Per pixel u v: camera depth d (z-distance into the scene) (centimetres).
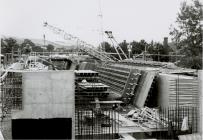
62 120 2158
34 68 3697
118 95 3269
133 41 7900
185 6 6334
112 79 3734
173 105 2695
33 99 2138
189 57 5859
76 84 2953
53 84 2144
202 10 6216
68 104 2158
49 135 2150
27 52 6369
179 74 3170
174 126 2345
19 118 2141
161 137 2252
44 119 2147
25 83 2125
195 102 2495
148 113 2614
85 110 2744
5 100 2720
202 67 5225
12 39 8319
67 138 2155
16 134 2142
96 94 2877
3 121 2483
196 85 2564
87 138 2183
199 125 2394
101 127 2391
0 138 2136
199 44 6225
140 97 3027
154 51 6975
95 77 3188
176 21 6444
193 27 6272
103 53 5703
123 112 2866
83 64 5366
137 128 2373
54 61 6297
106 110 2923
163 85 2886
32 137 2152
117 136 2245
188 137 2192
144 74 3084
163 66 3603
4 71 3272
